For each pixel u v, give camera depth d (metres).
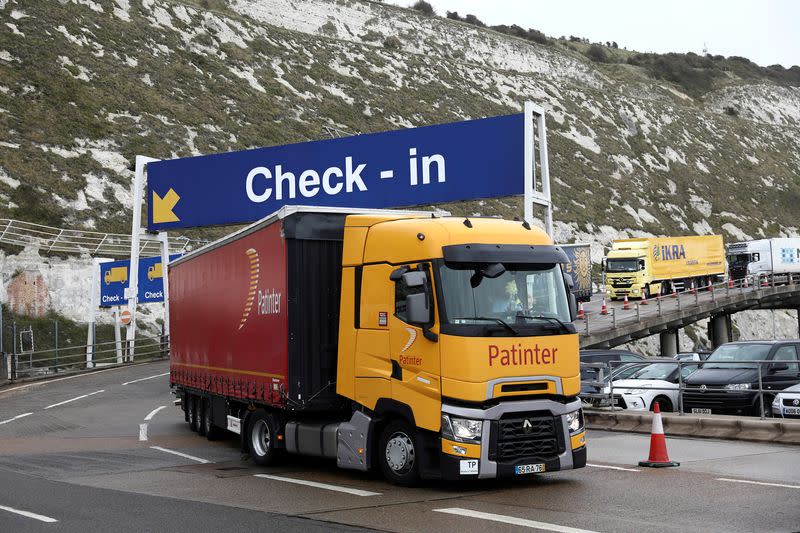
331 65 98.25
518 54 138.00
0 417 24.84
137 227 41.94
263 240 13.66
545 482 11.48
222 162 33.81
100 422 22.94
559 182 91.38
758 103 161.88
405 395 11.11
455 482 11.59
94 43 77.94
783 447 14.57
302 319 12.65
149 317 53.44
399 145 29.70
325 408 12.64
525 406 10.81
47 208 55.41
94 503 10.52
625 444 15.66
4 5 75.81
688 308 51.59
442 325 10.69
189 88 79.25
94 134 65.31
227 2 113.75
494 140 28.11
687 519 8.74
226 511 9.77
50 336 47.06
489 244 11.11
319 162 31.36
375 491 11.02
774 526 8.30
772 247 66.62
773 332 79.25
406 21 129.75
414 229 11.25
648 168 106.31
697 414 17.86
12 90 65.75
